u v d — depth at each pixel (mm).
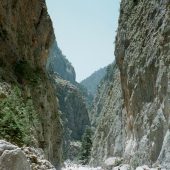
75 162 99562
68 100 139875
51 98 31828
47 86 31500
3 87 19750
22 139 16109
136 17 49250
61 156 34344
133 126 46281
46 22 33688
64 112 136250
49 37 34625
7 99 18172
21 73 25859
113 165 53375
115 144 57375
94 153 72812
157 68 40000
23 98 23062
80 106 142875
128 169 42781
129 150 45406
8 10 26906
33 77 26984
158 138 37375
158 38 41188
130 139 47500
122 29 52812
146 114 41719
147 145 39531
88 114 147375
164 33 39062
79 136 138125
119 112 60500
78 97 143750
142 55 44656
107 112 70125
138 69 45125
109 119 66625
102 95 141125
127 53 49781
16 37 27828
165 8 41250
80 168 64500
